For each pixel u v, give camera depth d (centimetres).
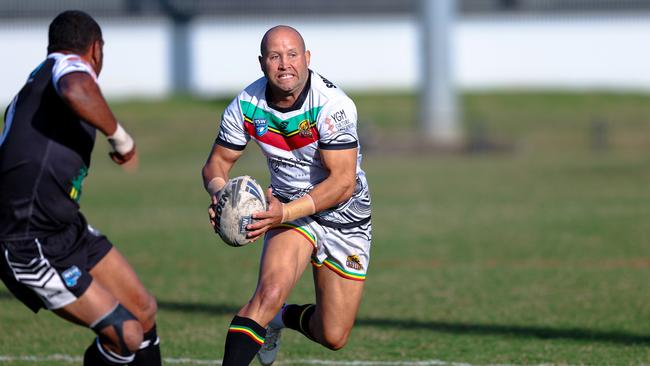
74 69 1752
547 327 2777
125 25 14850
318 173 2083
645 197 6172
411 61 15050
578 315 2934
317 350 2528
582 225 4988
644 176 7512
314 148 2031
